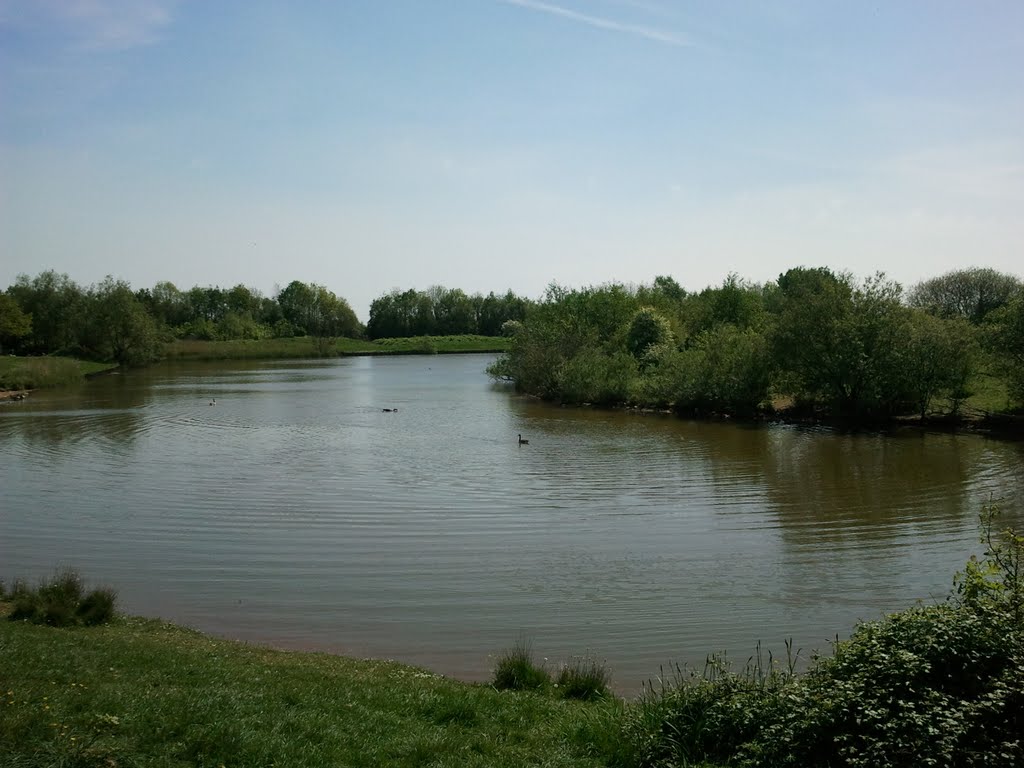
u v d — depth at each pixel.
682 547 21.17
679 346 73.44
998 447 37.62
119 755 7.59
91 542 21.59
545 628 15.52
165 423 47.94
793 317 49.09
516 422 49.06
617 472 32.06
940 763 6.87
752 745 7.93
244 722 8.77
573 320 73.62
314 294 164.38
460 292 173.88
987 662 7.77
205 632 15.12
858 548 20.95
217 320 167.88
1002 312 43.31
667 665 13.71
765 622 15.83
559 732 9.37
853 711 7.65
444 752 8.45
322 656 13.52
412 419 50.69
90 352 105.94
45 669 10.38
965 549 20.72
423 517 24.47
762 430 44.78
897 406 47.12
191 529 22.98
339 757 8.11
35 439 41.00
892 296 47.41
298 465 33.62
